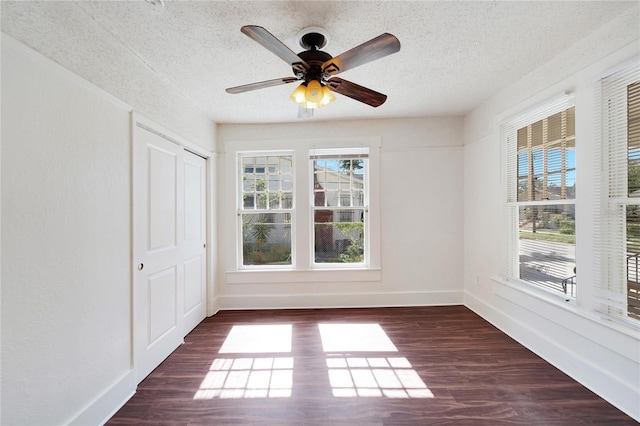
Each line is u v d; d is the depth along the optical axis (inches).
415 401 64.9
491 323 108.1
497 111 102.3
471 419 59.1
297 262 128.9
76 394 53.7
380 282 129.4
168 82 87.3
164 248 85.7
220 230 128.6
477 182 117.0
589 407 62.1
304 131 128.9
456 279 129.4
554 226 81.2
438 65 81.4
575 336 72.3
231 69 80.5
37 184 46.6
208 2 54.6
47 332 48.3
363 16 59.6
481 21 61.9
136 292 71.2
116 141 64.9
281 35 65.9
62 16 50.9
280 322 111.7
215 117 119.3
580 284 70.8
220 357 85.4
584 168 69.3
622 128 61.6
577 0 56.0
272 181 132.6
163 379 74.5
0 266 41.7
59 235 50.5
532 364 79.7
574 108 73.3
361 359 83.3
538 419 58.9
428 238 129.3
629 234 61.4
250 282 128.6
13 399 43.4
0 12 41.5
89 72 57.1
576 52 70.8
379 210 128.4
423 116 126.9
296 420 59.4
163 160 85.3
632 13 57.9
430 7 57.4
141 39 65.7
